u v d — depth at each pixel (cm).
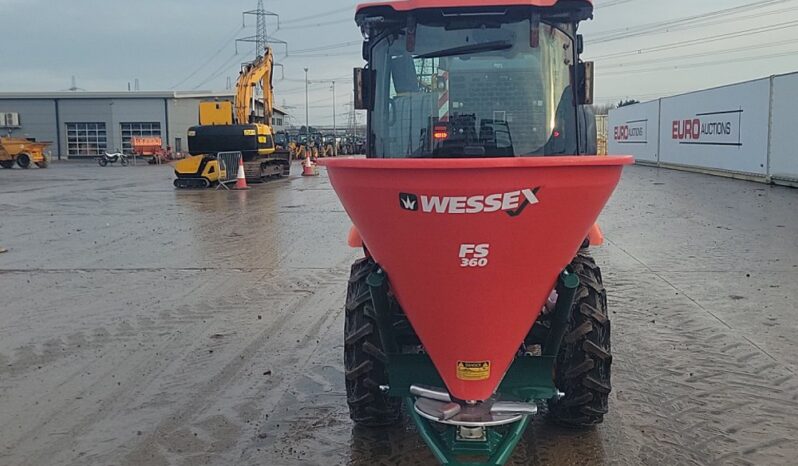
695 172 2467
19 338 632
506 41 388
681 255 957
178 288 818
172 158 5044
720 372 514
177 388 509
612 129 3556
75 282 856
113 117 5784
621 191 1848
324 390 500
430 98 396
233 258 998
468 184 262
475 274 288
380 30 401
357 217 302
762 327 620
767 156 1927
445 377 326
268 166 2519
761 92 1944
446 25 389
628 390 483
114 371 545
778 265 877
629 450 398
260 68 2523
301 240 1152
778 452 395
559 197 273
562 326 344
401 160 266
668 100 2708
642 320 648
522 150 393
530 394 358
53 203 1800
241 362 561
